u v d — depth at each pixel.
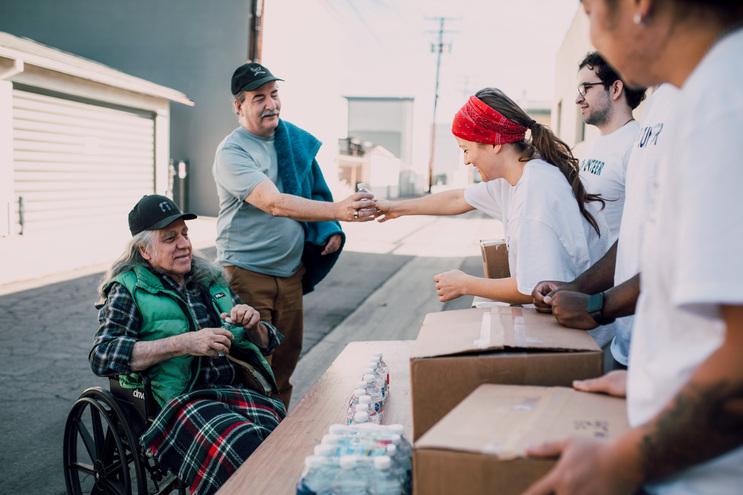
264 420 2.08
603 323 1.28
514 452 0.84
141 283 2.16
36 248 8.97
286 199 2.46
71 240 9.99
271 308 2.79
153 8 14.73
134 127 12.80
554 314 1.33
